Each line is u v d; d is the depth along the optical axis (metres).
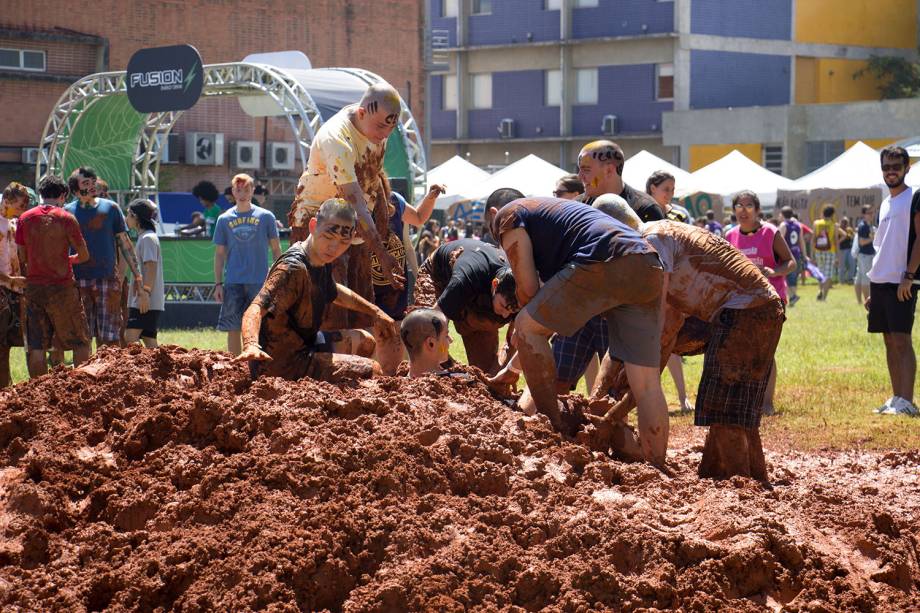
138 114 43.66
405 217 14.64
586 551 7.71
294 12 63.88
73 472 8.41
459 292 11.77
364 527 7.70
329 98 35.25
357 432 8.78
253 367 10.05
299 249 9.94
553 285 9.62
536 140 90.75
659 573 7.53
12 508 7.98
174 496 8.09
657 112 86.81
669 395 18.41
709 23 86.88
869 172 55.62
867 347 26.16
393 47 67.81
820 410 16.73
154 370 9.94
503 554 7.64
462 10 92.19
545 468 8.88
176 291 34.91
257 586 7.14
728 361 10.23
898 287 16.69
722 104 88.12
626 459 10.30
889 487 11.36
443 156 95.12
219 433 8.72
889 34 96.06
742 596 7.62
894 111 77.88
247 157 61.47
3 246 17.28
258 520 7.70
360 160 12.05
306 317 10.00
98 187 23.47
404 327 10.70
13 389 9.49
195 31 60.62
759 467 10.54
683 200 58.41
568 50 89.06
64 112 43.12
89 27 57.47
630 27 86.75
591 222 9.66
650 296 9.64
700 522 8.11
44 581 7.41
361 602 7.18
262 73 36.06
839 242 55.41
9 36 55.12
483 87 93.00
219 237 20.75
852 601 7.59
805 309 39.12
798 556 7.79
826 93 93.62
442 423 9.09
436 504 8.13
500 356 12.66
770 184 56.34
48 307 17.28
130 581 7.27
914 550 8.61
